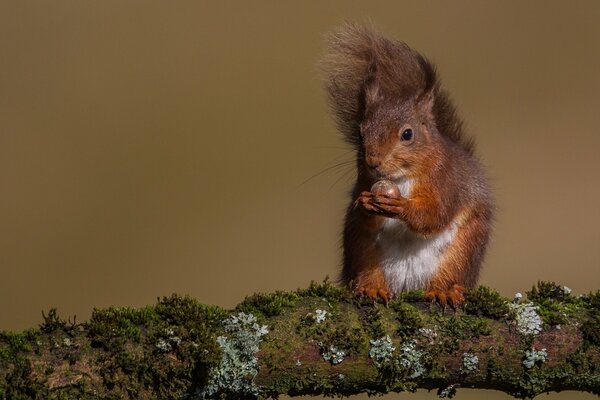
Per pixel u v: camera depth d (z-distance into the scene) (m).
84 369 9.00
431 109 13.97
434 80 14.16
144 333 9.30
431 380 10.11
